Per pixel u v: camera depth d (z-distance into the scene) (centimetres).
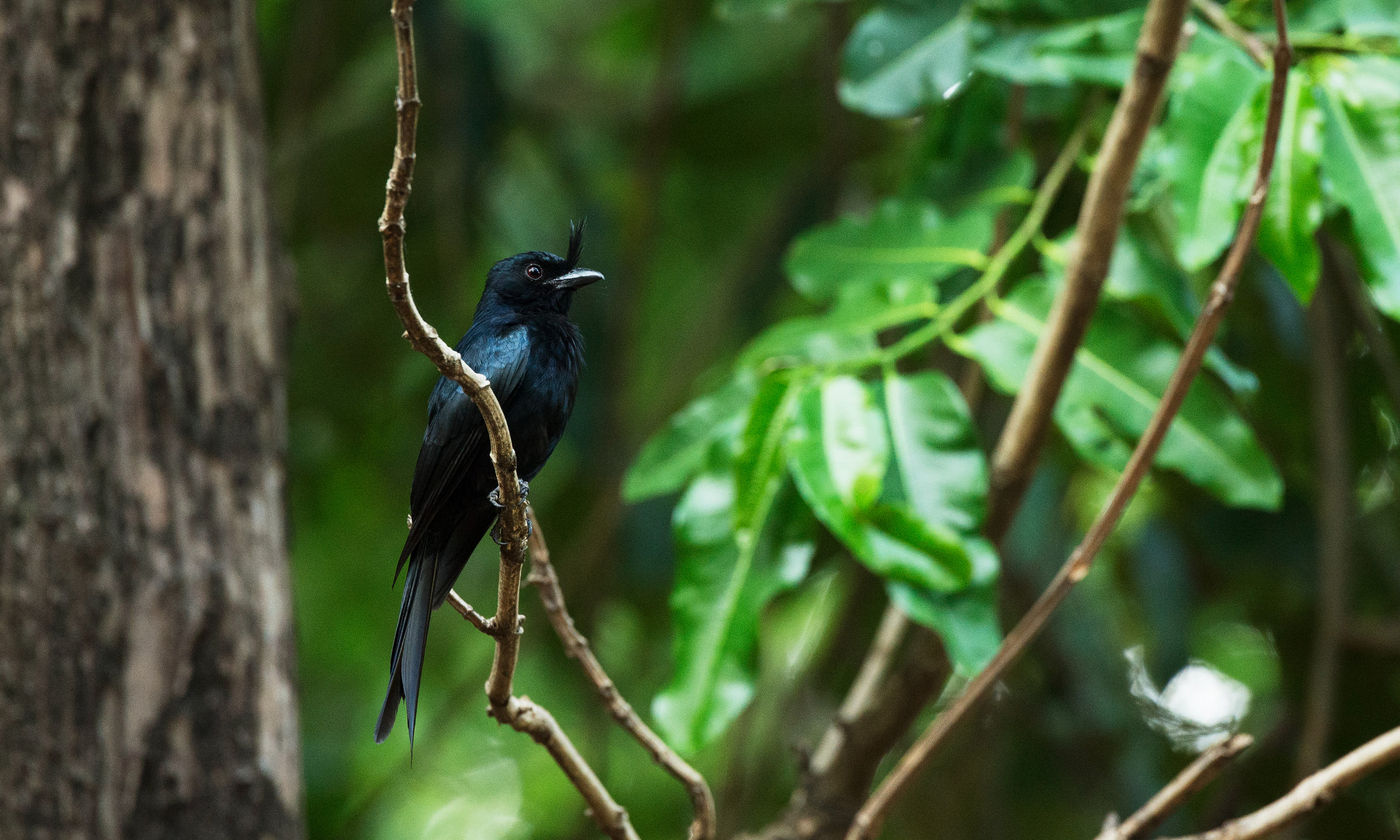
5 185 816
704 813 661
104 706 773
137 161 835
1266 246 738
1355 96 772
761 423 790
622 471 1397
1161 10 708
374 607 1633
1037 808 1447
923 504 785
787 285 1407
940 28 962
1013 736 1418
